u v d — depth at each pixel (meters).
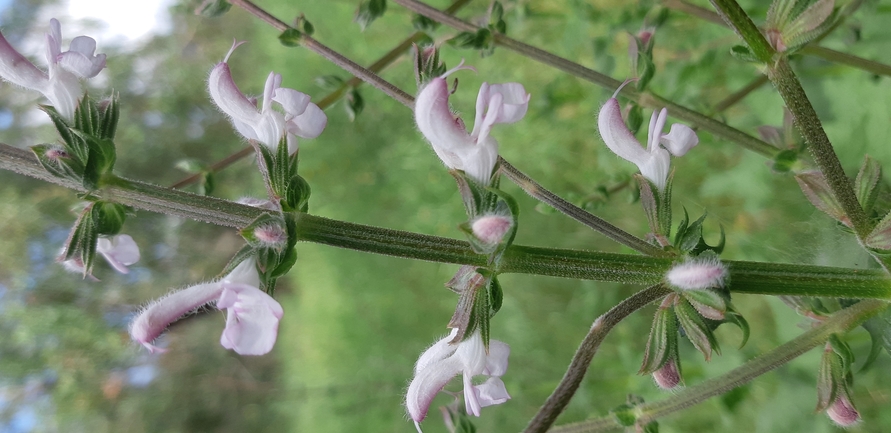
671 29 0.28
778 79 0.13
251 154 0.21
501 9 0.19
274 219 0.13
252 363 0.63
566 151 0.35
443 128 0.13
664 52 0.29
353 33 0.44
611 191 0.21
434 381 0.14
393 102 0.43
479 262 0.14
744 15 0.13
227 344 0.13
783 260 0.22
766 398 0.26
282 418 0.59
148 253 0.64
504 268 0.14
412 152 0.44
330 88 0.21
